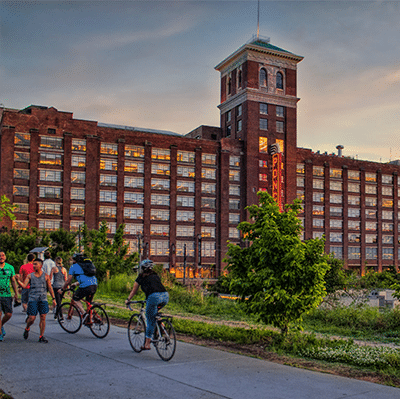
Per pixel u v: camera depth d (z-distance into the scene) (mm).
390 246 103062
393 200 104812
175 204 80688
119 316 17625
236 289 14578
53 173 72000
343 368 9812
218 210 83875
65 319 13180
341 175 98250
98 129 76438
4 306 11500
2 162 68875
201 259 81125
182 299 26609
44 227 70438
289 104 90688
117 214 76062
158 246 78875
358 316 19828
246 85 87562
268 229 13883
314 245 13891
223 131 93875
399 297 20391
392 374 9281
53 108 72812
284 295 13203
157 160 80250
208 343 12422
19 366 8805
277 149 85688
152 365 9211
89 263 12742
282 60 91250
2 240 51094
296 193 91438
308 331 17359
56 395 7125
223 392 7512
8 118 70062
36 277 11438
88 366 8930
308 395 7461
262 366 9438
